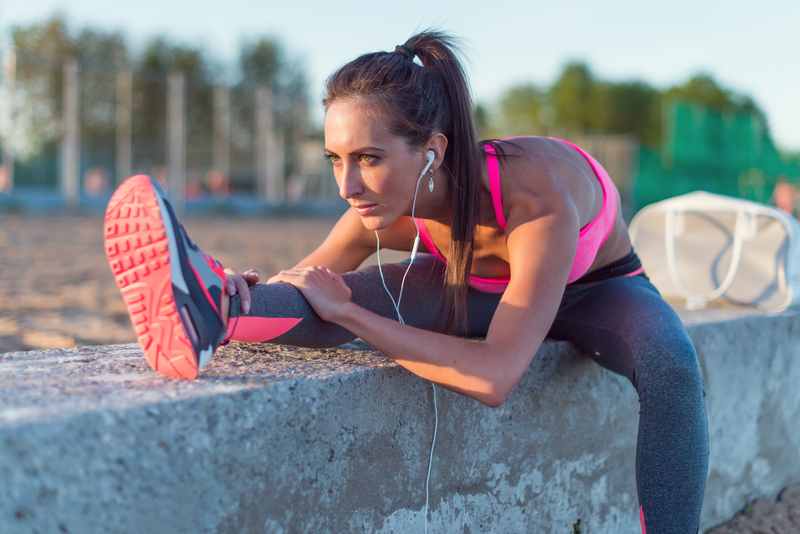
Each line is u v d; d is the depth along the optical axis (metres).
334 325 1.76
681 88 47.47
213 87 21.11
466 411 1.83
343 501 1.59
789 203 15.42
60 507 1.18
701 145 18.45
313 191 22.31
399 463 1.70
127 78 18.14
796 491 2.94
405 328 1.65
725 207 2.87
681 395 1.72
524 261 1.66
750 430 2.73
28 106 16.14
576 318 1.99
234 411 1.39
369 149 1.58
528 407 1.98
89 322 4.11
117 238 1.41
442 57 1.70
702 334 2.49
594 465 2.21
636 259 2.10
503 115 48.19
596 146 21.25
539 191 1.71
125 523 1.25
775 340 2.79
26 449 1.15
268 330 1.65
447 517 1.82
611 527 2.30
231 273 1.63
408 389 1.70
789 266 2.83
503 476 1.94
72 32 23.02
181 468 1.32
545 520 2.08
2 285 5.40
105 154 17.97
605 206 1.90
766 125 19.50
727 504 2.68
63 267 6.75
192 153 20.22
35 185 16.33
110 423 1.24
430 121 1.63
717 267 2.91
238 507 1.41
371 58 1.63
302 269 1.79
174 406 1.31
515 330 1.61
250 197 21.06
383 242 2.05
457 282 1.79
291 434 1.48
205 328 1.46
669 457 1.71
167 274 1.40
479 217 1.77
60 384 1.41
